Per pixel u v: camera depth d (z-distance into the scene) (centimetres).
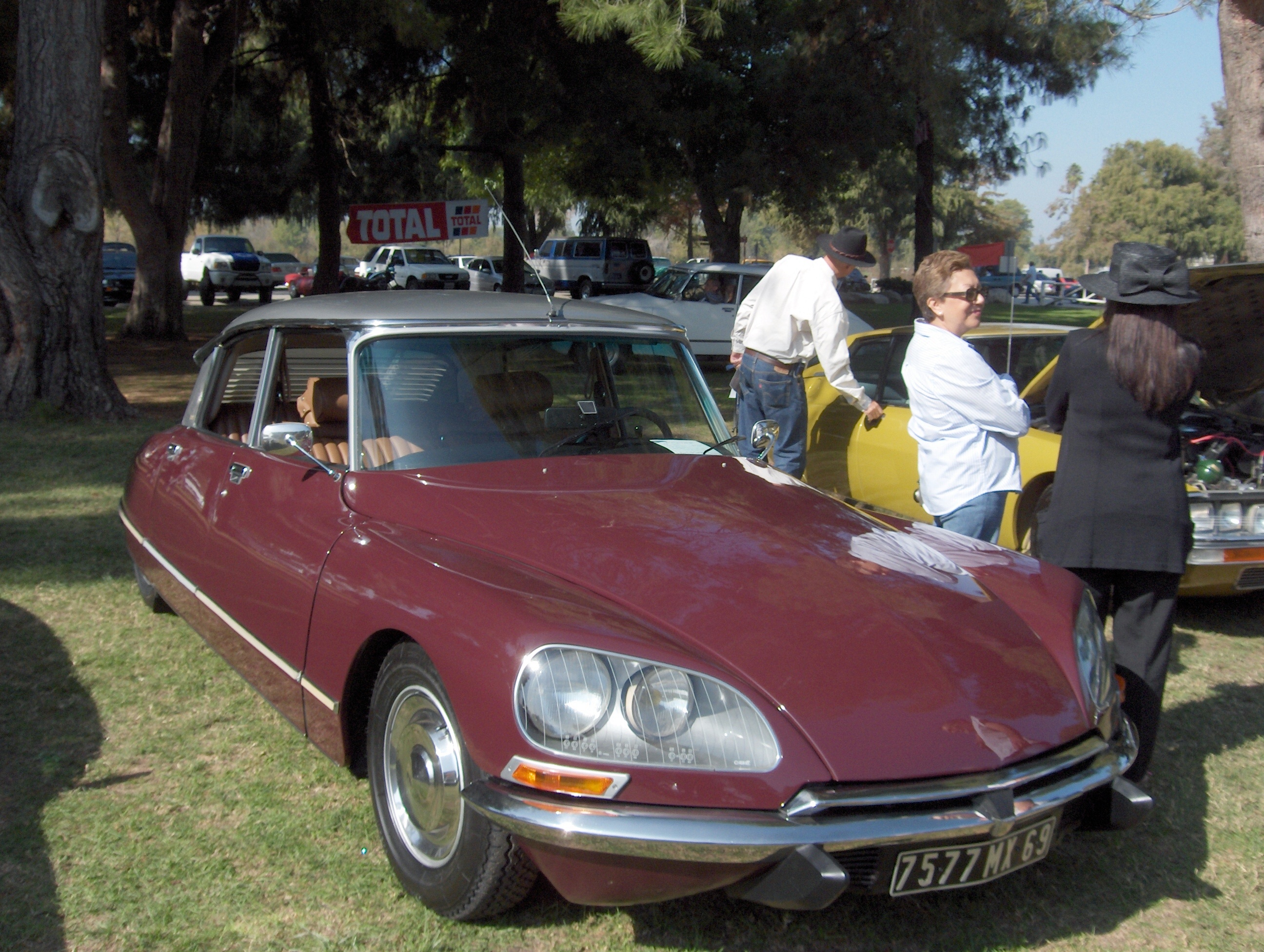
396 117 2639
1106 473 340
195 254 3684
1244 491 511
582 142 2156
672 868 234
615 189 2361
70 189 1037
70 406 1066
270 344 400
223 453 412
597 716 236
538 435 362
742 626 258
